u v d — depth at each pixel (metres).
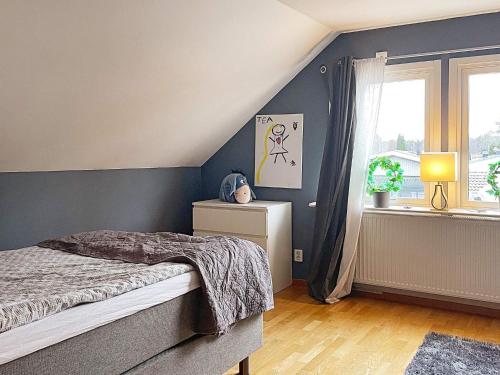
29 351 1.78
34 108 3.09
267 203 4.69
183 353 2.46
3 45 2.56
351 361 3.10
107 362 2.09
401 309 4.11
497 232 3.78
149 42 3.13
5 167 3.51
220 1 3.12
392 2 3.58
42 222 3.82
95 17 2.71
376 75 4.23
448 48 4.05
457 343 3.34
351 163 4.29
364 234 4.33
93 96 3.29
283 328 3.68
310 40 4.23
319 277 4.45
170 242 3.02
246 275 2.80
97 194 4.23
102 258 2.86
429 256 4.05
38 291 2.10
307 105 4.69
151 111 3.83
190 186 5.23
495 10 3.83
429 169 3.94
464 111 4.05
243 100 4.54
